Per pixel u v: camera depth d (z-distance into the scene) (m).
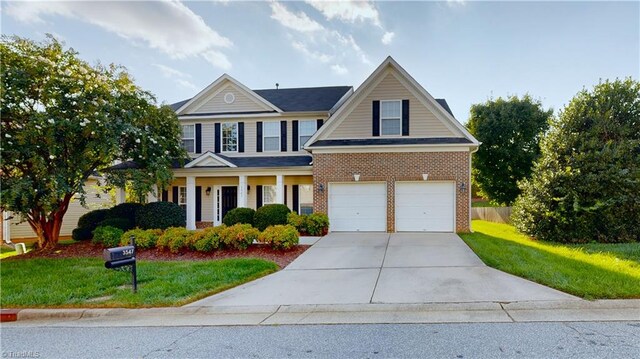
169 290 6.36
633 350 3.79
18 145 10.36
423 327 4.62
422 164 13.48
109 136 11.23
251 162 16.45
